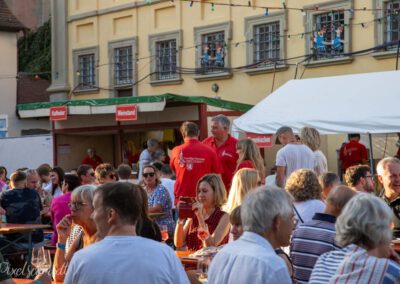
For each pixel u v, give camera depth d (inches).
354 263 158.9
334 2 802.2
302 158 407.5
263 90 866.1
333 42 805.9
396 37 765.9
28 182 473.1
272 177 467.5
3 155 886.4
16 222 455.5
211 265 169.3
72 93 1067.9
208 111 703.1
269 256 161.3
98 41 1037.2
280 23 849.5
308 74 828.0
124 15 1007.6
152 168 420.2
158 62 975.6
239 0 888.3
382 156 737.0
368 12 780.6
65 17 1073.5
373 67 775.1
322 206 255.9
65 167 848.3
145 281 160.2
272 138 604.1
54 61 1084.5
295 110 505.4
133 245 163.9
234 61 895.7
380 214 159.5
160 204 412.2
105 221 167.3
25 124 1138.0
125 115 721.0
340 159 666.8
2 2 1167.6
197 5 930.7
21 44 1362.0
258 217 165.9
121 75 1020.5
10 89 1147.3
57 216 414.0
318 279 165.3
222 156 409.4
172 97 687.7
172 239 413.1
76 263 163.9
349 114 474.9
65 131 834.2
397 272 156.8
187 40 940.6
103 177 417.1
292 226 168.9
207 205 311.4
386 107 468.8
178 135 788.0
